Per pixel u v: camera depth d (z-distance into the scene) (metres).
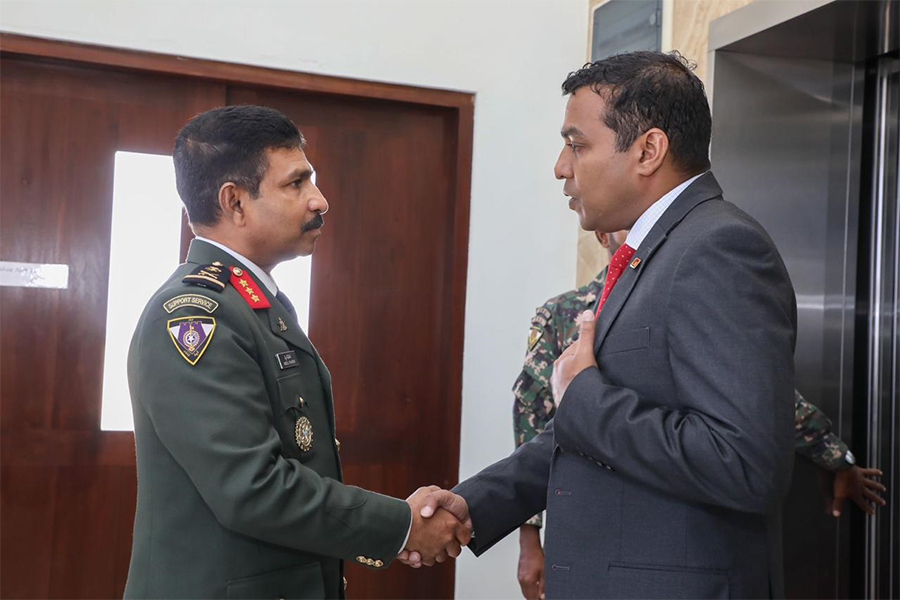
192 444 1.35
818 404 2.43
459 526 1.65
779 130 2.45
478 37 3.08
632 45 2.88
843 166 2.46
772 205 2.42
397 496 3.04
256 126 1.54
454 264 3.06
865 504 2.30
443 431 3.07
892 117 2.36
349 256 3.02
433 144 3.13
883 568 2.30
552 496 1.44
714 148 2.41
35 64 2.70
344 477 2.99
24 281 2.68
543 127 3.15
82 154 2.74
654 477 1.28
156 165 2.81
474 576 3.05
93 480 2.72
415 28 3.01
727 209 1.38
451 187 3.11
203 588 1.39
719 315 1.25
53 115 2.71
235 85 2.88
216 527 1.41
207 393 1.36
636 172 1.42
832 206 2.46
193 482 1.39
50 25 2.63
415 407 3.07
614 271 1.48
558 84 3.17
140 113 2.79
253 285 1.53
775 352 1.24
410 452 3.06
